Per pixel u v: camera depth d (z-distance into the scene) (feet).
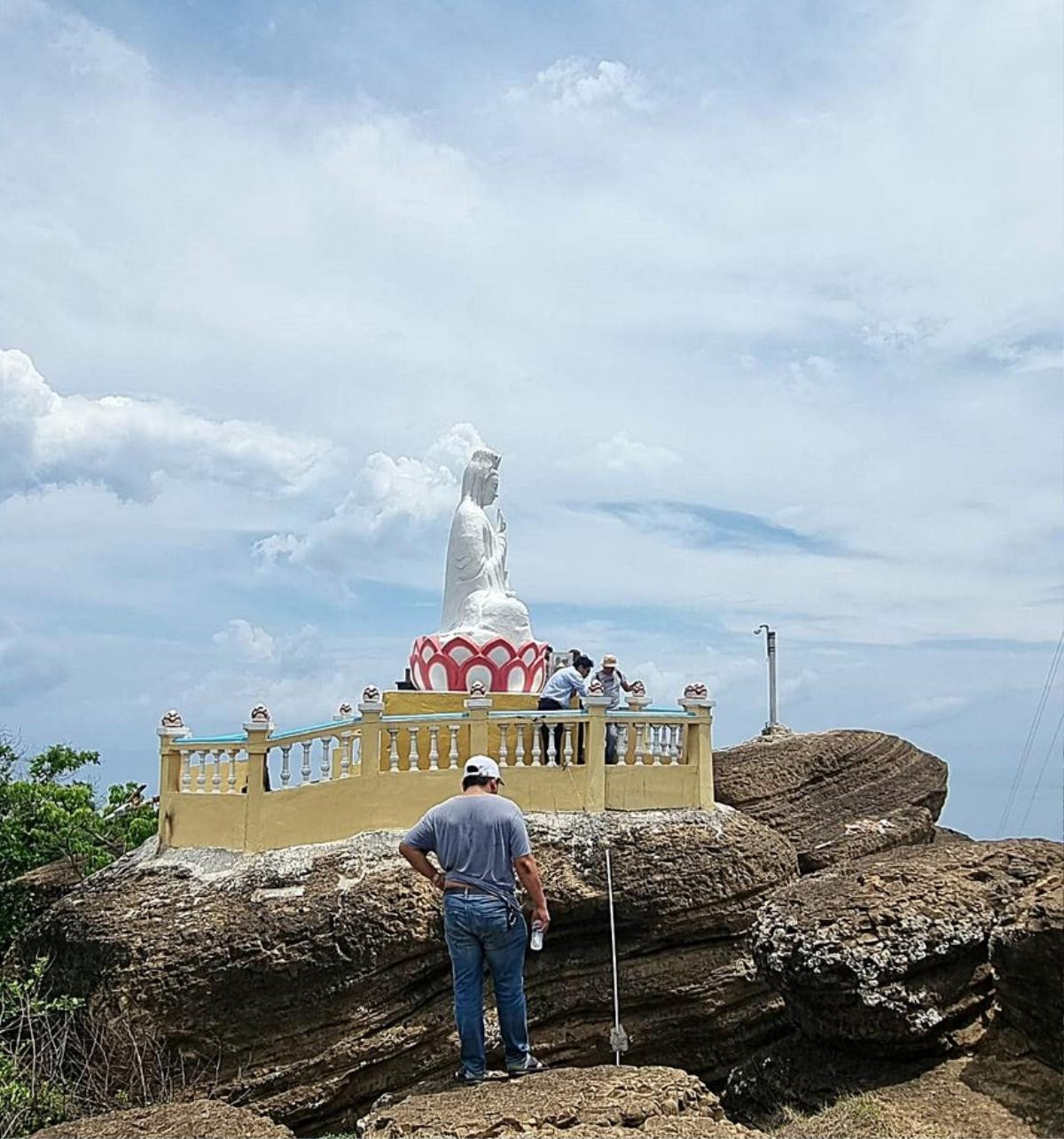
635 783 50.19
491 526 65.00
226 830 48.34
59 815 63.00
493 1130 29.14
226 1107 35.70
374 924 43.57
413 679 61.87
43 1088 40.29
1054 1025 34.60
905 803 61.26
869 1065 37.40
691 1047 47.57
